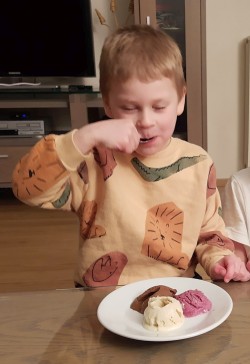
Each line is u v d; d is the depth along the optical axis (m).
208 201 0.81
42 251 1.92
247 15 2.71
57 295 0.63
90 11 2.64
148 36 0.73
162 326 0.50
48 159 0.61
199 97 2.63
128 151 0.63
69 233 2.12
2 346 0.51
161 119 0.69
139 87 0.67
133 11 2.69
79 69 2.74
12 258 1.86
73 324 0.55
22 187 0.64
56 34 2.67
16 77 2.79
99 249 0.78
